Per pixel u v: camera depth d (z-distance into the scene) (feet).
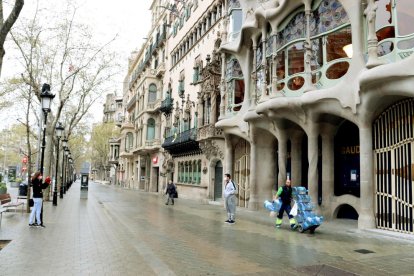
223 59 74.74
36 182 40.04
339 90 42.29
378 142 40.73
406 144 36.73
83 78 82.02
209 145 80.18
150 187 144.77
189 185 97.76
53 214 52.47
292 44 51.52
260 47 61.72
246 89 66.69
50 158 77.30
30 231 36.06
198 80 95.66
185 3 110.93
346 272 22.22
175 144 102.42
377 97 37.78
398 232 36.63
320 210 49.47
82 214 53.62
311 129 48.37
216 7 86.28
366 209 40.29
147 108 142.82
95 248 28.25
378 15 39.50
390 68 34.53
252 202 63.31
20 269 21.63
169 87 124.98
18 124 153.07
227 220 46.91
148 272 21.48
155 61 150.00
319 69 46.91
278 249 29.27
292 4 50.90
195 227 42.14
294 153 57.62
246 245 30.96
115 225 42.29
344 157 51.60
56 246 28.71
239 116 67.92
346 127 51.60
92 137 260.62
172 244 30.96
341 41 44.73
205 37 92.12
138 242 31.37
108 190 152.87
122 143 209.36
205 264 23.90
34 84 62.69
